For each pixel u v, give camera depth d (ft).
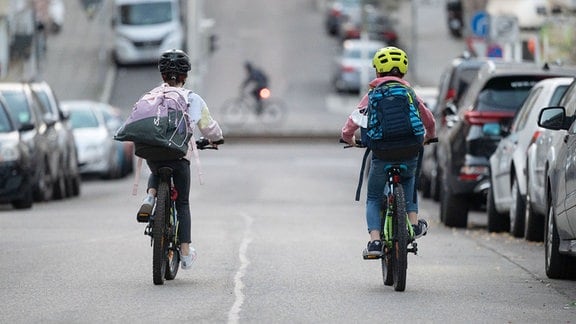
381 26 494.18
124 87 433.89
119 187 226.38
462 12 512.22
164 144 83.46
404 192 85.20
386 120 82.38
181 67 87.51
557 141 98.99
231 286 85.35
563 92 119.44
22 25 384.47
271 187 217.36
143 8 462.60
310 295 81.41
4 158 161.07
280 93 434.30
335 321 71.31
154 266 84.58
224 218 148.97
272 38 515.50
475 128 137.18
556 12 263.49
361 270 94.84
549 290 85.15
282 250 108.99
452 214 140.36
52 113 192.44
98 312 74.08
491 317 73.26
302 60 481.46
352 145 85.87
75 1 563.89
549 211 93.66
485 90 139.03
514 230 123.54
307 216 153.79
